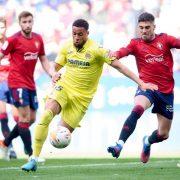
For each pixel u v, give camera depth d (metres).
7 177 21.75
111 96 56.50
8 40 29.61
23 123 30.09
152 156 35.53
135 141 43.41
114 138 44.72
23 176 22.12
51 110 22.91
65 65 24.27
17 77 29.92
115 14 60.69
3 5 60.47
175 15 60.09
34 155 22.89
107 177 21.53
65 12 60.94
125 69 22.91
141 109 24.62
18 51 29.83
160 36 25.89
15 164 28.88
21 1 60.66
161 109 26.58
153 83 25.92
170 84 26.19
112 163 29.47
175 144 43.03
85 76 23.64
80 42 23.11
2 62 33.34
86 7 61.28
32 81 30.39
